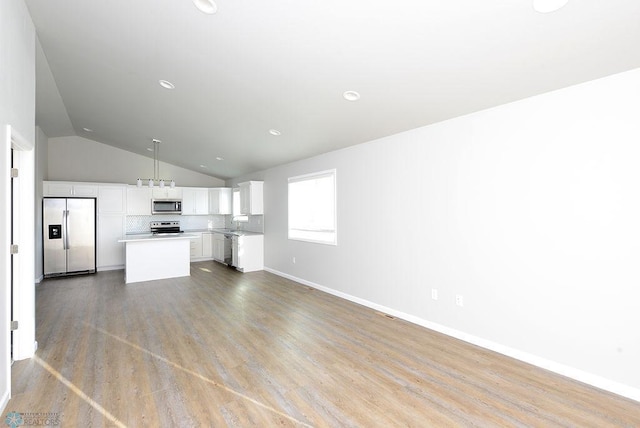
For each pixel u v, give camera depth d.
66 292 5.18
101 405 2.16
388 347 3.11
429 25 2.12
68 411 2.09
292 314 4.09
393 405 2.18
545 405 2.17
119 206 7.25
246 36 2.54
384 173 4.13
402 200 3.89
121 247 7.27
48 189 6.50
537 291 2.72
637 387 2.23
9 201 2.22
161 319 3.90
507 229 2.90
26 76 2.60
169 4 2.30
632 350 2.25
